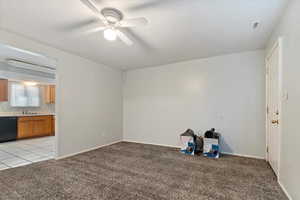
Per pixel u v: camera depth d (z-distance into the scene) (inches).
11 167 104.5
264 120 119.7
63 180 86.8
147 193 74.8
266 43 110.1
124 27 86.4
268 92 110.1
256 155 122.1
